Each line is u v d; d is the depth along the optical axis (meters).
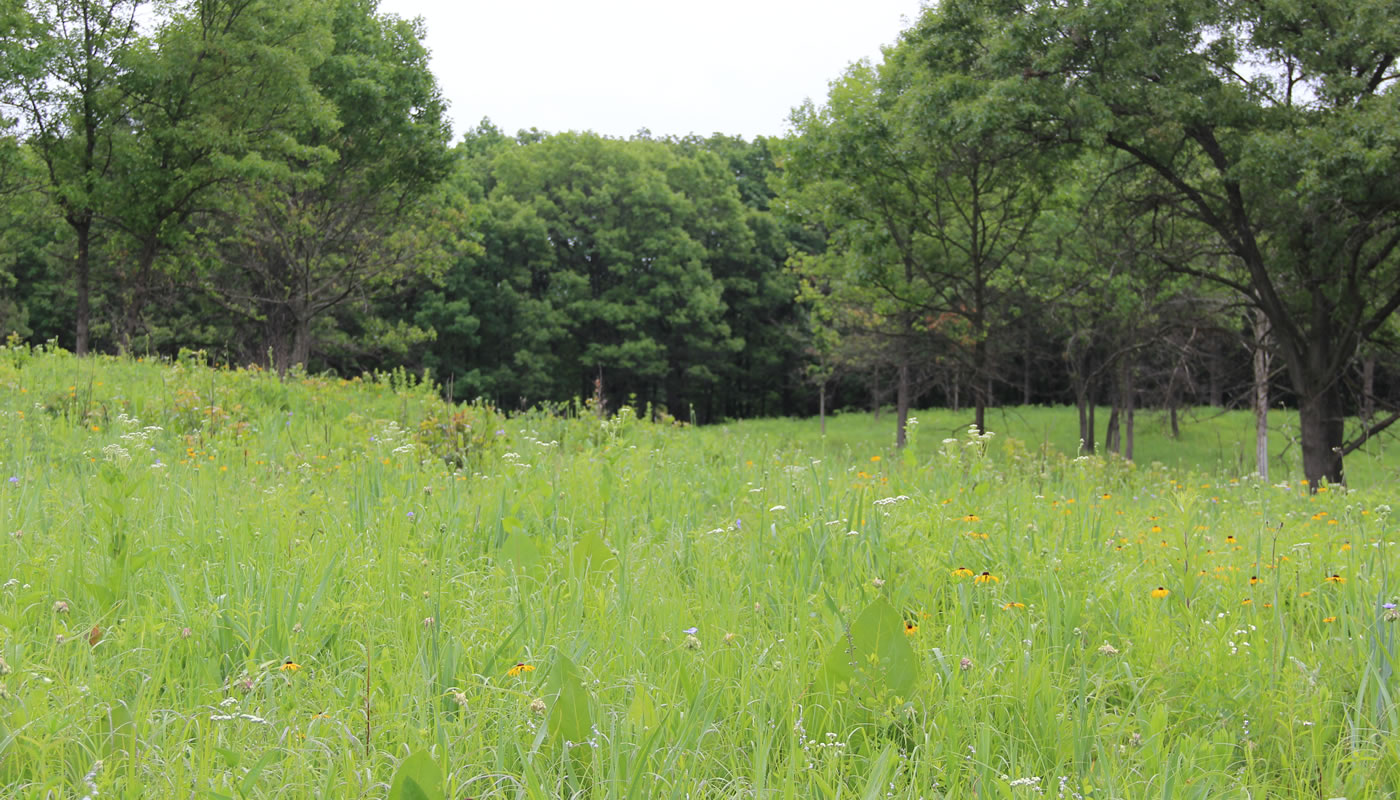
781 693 3.15
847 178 22.34
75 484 5.80
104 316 40.91
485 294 50.97
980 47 19.14
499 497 5.50
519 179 55.28
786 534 4.97
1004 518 5.59
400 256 33.53
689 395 58.16
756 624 3.83
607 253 53.72
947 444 7.42
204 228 29.88
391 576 4.11
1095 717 3.04
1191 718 3.19
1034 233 24.22
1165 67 16.89
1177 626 3.90
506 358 52.28
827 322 35.91
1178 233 20.19
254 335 38.53
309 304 31.62
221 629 3.39
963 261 24.53
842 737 2.94
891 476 7.12
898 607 4.00
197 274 31.77
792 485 6.32
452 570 4.43
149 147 23.84
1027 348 24.95
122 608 3.66
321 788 2.45
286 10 25.77
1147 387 31.39
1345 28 15.89
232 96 24.80
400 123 31.59
